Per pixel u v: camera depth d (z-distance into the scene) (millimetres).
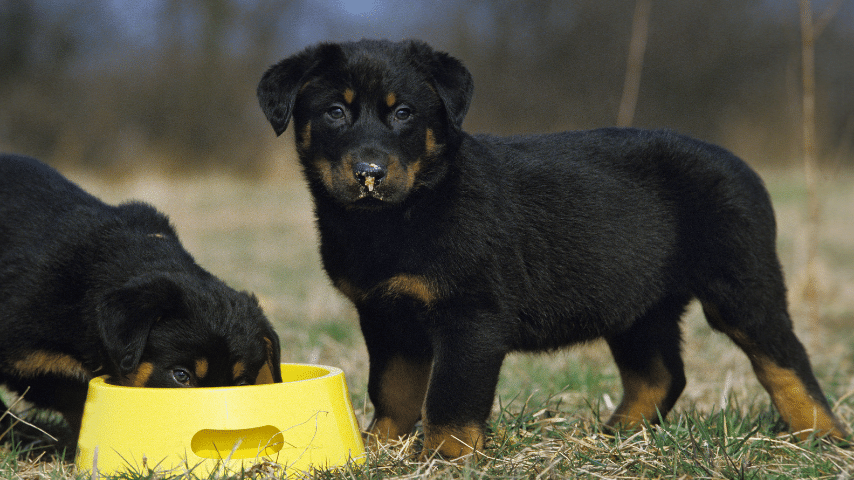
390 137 4133
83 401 4586
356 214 4145
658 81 39375
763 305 4613
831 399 5438
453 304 4051
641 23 8219
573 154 4660
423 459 3938
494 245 4133
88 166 31453
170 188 25391
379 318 4320
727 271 4605
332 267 4340
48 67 33719
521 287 4305
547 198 4477
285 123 4402
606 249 4531
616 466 3832
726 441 4156
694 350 7441
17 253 4496
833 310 9469
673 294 4785
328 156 4281
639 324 4945
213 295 4105
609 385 6027
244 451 3871
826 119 34688
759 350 4664
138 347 3783
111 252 4480
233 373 3967
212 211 20547
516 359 6770
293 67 4434
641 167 4703
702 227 4633
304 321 8508
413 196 4113
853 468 3961
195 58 35406
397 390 4500
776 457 4094
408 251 4059
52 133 32469
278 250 14789
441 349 4086
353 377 6203
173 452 3527
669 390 5023
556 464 3791
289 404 3703
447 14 39125
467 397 3979
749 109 38906
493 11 39344
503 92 39125
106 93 34188
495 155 4469
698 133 39500
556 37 39500
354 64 4273
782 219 17781
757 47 38688
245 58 35969
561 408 5336
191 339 3928
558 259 4469
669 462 3832
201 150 34406
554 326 4578
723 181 4645
